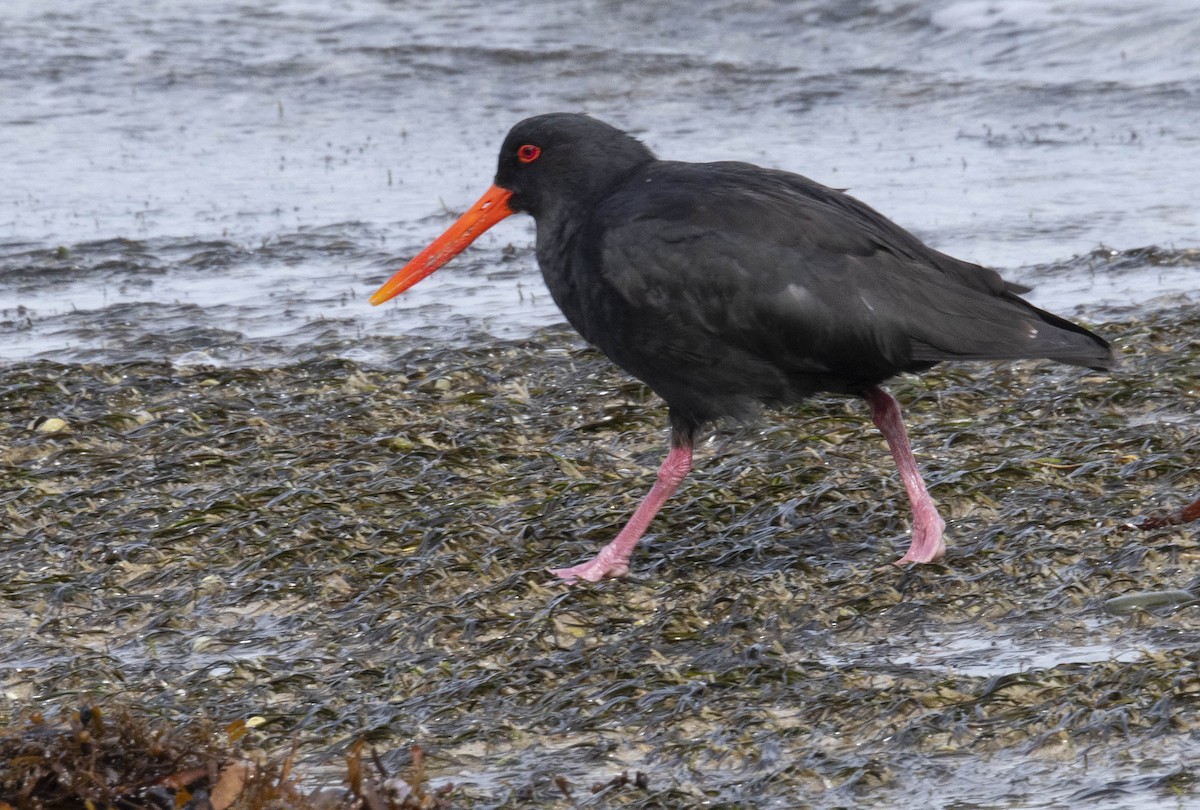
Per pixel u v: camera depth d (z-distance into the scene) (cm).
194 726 817
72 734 755
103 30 3788
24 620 1055
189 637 1028
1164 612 966
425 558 1108
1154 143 2575
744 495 1209
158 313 1895
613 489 1234
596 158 1144
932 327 1032
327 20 3862
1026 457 1242
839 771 811
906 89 3080
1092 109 2830
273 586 1075
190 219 2370
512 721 891
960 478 1185
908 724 848
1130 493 1152
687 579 1067
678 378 1081
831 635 986
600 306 1086
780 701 888
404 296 1955
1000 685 872
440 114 3106
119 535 1159
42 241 2258
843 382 1074
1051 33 3253
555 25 3744
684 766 836
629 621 1014
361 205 2433
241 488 1244
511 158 1169
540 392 1495
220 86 3334
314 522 1165
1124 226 2116
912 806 782
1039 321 1048
